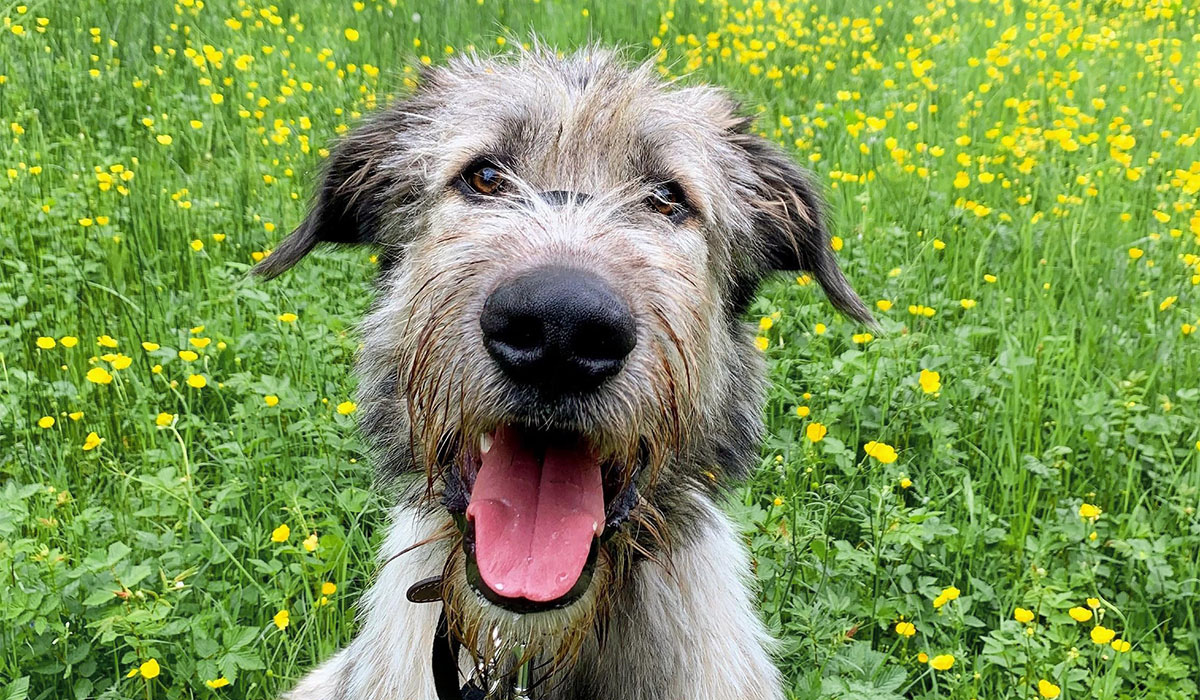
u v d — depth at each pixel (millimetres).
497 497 415
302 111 1272
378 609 532
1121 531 647
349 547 630
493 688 476
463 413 403
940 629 593
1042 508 691
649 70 589
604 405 397
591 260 414
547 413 396
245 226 1004
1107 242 1013
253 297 792
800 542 630
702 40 1665
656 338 414
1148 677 571
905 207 1047
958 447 751
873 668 548
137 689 545
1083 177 1066
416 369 427
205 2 1688
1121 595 622
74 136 1161
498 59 626
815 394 763
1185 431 744
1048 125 1329
